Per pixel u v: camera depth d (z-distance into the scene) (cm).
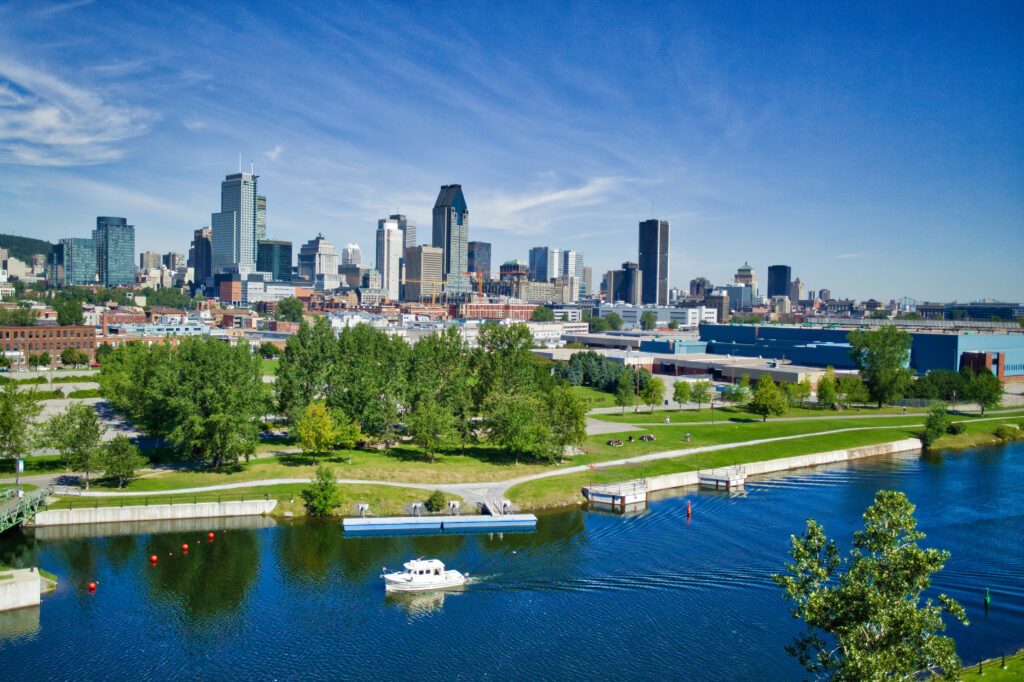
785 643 7494
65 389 19850
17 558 9269
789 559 9606
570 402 13962
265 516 10838
